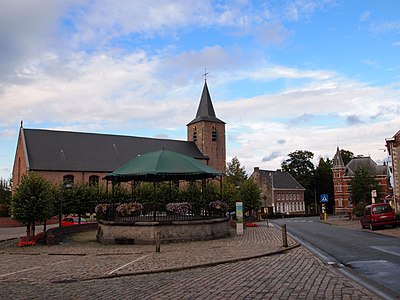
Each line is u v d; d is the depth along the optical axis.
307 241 19.27
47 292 8.42
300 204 89.69
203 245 17.75
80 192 36.66
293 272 10.12
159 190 38.69
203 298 7.47
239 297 7.46
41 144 53.66
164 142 66.50
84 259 14.00
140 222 19.28
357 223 37.38
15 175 56.84
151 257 13.90
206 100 70.12
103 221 20.36
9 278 10.45
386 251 13.88
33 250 17.55
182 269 11.25
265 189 84.31
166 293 8.02
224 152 69.94
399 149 35.28
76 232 28.42
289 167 96.88
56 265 12.65
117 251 16.11
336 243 17.70
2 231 33.72
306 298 7.24
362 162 83.38
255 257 13.30
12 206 20.78
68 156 54.22
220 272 10.50
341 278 9.08
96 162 55.81
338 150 86.69
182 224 19.66
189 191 36.41
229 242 18.94
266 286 8.43
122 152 59.94
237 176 57.72
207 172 22.17
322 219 53.62
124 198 39.03
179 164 22.11
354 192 53.59
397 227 26.73
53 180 51.22
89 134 59.34
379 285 8.28
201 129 68.06
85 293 8.23
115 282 9.51
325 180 95.50
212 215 23.20
